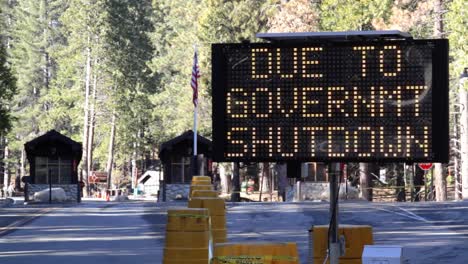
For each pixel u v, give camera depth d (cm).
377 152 1631
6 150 16462
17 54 17575
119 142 15825
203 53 12000
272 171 12338
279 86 1650
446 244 3378
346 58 1638
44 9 17888
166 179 8556
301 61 1647
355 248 1983
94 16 14450
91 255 3094
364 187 8906
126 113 14812
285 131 1647
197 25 13200
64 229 4234
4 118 7244
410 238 3634
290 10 9331
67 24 14912
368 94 1633
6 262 2905
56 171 8281
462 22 6512
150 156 17475
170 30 17500
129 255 3083
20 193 13950
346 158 1634
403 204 6000
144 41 15138
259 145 1652
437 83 1616
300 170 1655
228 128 1659
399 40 1623
